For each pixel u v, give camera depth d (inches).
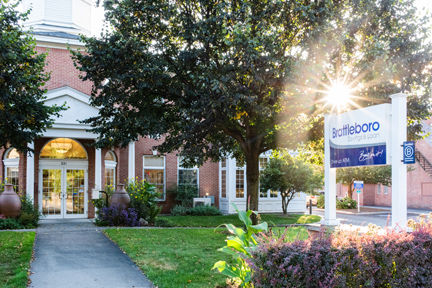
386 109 289.7
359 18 458.3
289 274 163.6
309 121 513.3
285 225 613.3
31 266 308.2
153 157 857.5
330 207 358.9
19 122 370.0
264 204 900.0
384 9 458.9
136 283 269.6
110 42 441.1
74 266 312.5
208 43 442.6
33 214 556.1
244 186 886.4
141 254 352.5
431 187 1275.8
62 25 768.3
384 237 191.8
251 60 395.5
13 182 653.9
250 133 517.0
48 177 666.2
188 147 474.9
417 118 482.6
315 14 428.8
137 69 434.3
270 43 417.4
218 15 428.5
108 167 705.0
